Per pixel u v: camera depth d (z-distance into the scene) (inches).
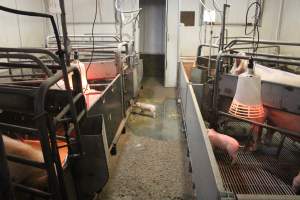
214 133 86.0
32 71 119.6
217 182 41.0
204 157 55.3
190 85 104.4
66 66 52.4
